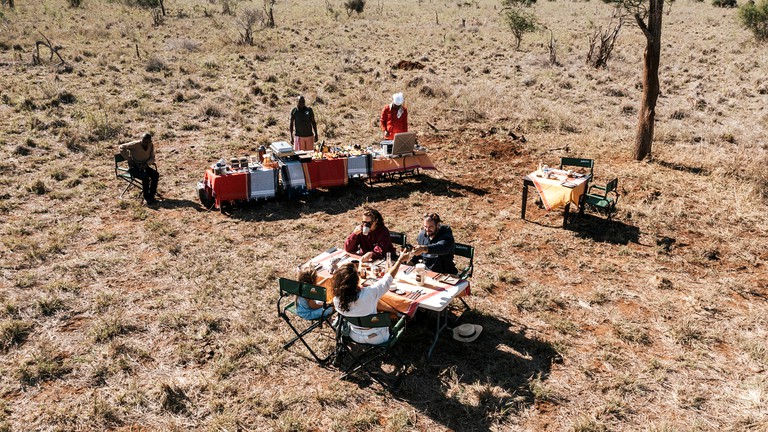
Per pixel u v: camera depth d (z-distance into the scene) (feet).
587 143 50.19
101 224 32.83
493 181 41.70
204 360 20.98
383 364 20.92
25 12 138.92
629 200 37.37
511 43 115.96
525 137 52.19
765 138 52.08
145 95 64.54
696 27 142.41
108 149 46.68
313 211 35.76
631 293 26.20
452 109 62.34
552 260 29.58
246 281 26.58
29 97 59.21
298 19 150.71
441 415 18.42
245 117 57.52
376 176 41.06
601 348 22.13
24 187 37.09
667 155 46.78
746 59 95.30
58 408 18.22
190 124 53.98
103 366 20.34
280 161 36.40
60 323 23.00
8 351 21.11
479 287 26.48
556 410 18.72
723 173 41.70
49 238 30.27
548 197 32.32
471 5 199.93
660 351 21.95
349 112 60.23
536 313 24.45
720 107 64.90
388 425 17.79
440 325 23.31
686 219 34.40
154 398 18.92
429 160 40.96
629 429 17.95
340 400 18.95
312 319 20.62
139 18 138.82
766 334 22.89
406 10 182.19
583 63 92.63
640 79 80.79
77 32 112.16
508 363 21.03
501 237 32.32
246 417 18.25
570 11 183.21
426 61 94.58
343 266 18.65
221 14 155.63
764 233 32.58
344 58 92.94
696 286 26.86
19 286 25.58
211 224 33.40
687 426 18.04
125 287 25.94
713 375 20.52
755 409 18.76
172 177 41.11
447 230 23.16
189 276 26.99
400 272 22.33
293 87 71.87
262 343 22.04
